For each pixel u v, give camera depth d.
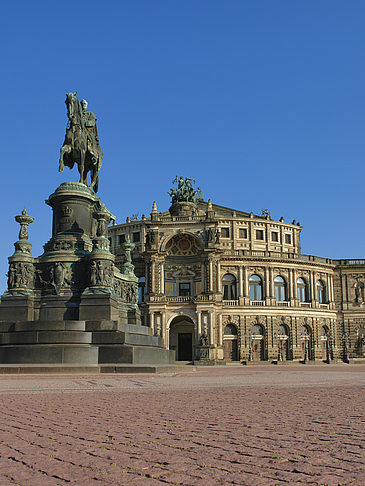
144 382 22.14
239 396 16.33
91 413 12.18
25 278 34.91
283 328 105.06
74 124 39.75
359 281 114.81
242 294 103.12
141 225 107.75
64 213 37.50
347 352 109.38
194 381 23.61
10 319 33.84
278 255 107.94
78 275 35.22
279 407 13.23
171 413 12.07
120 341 30.53
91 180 41.38
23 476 6.18
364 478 5.86
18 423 10.70
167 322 96.69
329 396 16.56
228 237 111.88
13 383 20.91
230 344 101.12
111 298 33.31
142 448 7.87
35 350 29.52
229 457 7.10
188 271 102.19
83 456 7.34
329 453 7.32
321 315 109.31
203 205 125.44
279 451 7.48
